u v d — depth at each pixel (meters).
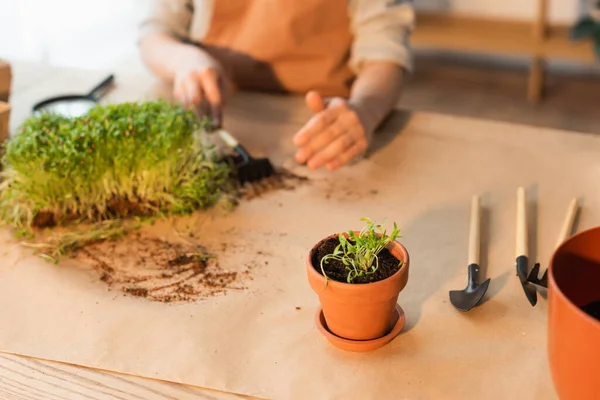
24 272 1.06
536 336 0.89
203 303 0.98
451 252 1.06
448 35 3.40
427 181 1.27
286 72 1.74
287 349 0.89
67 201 1.18
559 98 3.44
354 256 0.87
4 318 0.96
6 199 1.18
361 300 0.81
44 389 0.84
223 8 1.70
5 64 1.45
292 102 1.61
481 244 1.08
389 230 1.13
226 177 1.28
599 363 0.65
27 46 3.52
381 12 1.64
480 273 1.02
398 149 1.39
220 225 1.17
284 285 1.01
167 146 1.17
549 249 1.07
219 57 1.76
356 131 1.32
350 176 1.30
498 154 1.35
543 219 1.14
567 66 3.67
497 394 0.81
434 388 0.82
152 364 0.87
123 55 3.45
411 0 1.74
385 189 1.26
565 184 1.24
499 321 0.92
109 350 0.90
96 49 3.50
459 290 0.97
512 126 1.46
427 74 3.74
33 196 1.16
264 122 1.51
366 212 1.19
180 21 1.79
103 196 1.19
